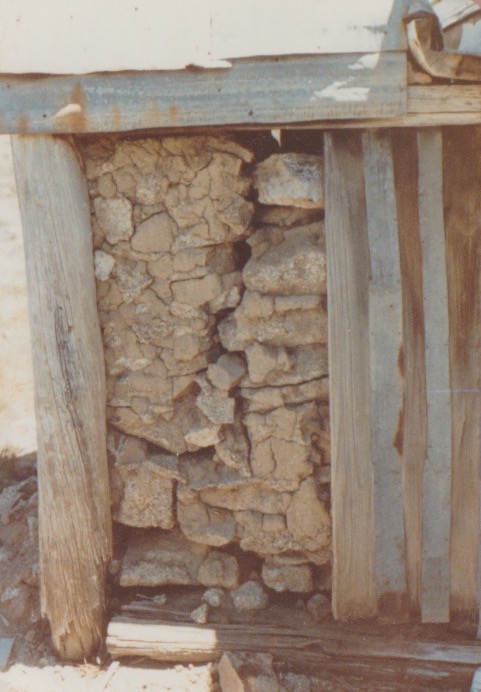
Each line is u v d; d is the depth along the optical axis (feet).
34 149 14.38
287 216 14.69
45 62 13.93
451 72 13.62
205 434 15.11
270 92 13.84
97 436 15.14
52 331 14.80
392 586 15.16
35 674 15.51
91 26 13.84
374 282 14.47
